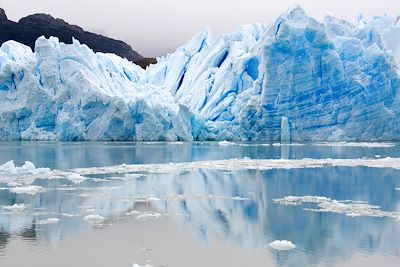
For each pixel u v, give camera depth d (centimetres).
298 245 1252
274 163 3253
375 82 5738
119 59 8112
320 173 2703
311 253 1179
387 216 1578
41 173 2741
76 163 3369
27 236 1334
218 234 1364
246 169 2916
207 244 1264
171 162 3334
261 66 6300
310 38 5897
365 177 2530
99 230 1405
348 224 1470
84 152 4266
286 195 1998
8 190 2116
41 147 4841
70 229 1414
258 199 1902
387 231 1384
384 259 1128
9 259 1127
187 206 1766
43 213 1636
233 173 2728
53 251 1195
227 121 6225
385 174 2641
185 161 3525
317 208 1719
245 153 4144
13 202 1834
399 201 1850
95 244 1259
